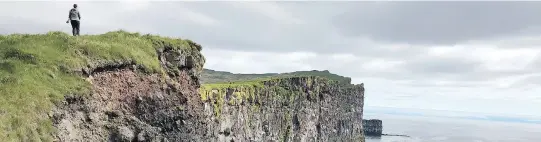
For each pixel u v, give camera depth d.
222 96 104.94
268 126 143.88
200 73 45.88
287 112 164.00
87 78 33.00
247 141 122.62
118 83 35.00
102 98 33.16
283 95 161.50
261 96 138.50
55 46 33.78
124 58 36.09
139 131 35.00
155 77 38.44
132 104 35.47
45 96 29.09
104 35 39.94
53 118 28.86
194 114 42.56
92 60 33.97
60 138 28.69
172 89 40.00
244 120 121.81
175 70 41.59
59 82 30.75
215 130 97.56
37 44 33.44
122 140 33.34
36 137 26.95
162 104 38.16
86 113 31.52
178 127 39.62
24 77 29.34
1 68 29.91
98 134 31.91
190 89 43.41
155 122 37.19
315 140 197.88
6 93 27.53
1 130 25.28
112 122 33.41
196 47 46.31
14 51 32.09
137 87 36.31
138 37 41.38
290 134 165.12
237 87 119.12
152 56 39.75
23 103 27.55
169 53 42.22
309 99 190.62
